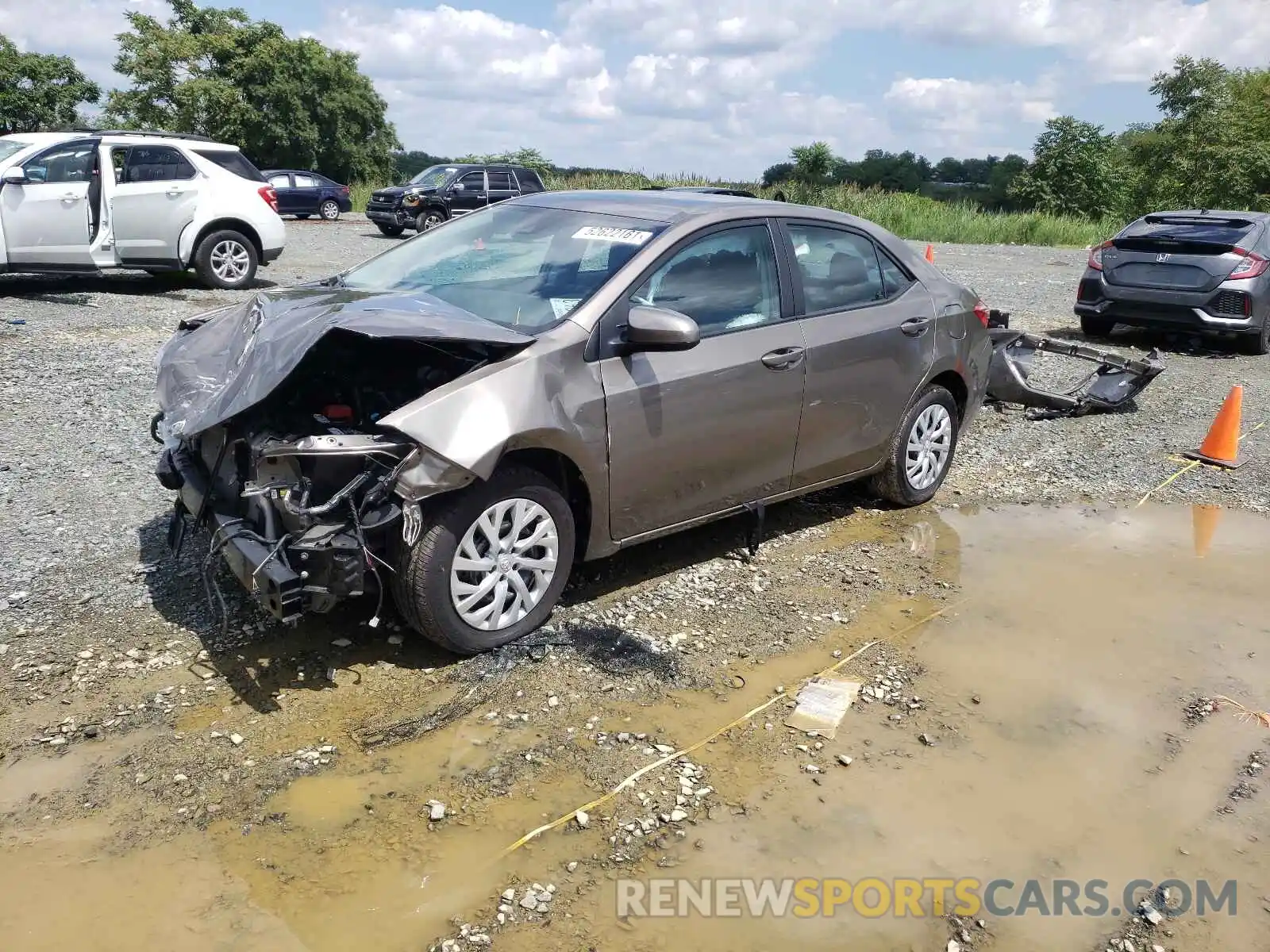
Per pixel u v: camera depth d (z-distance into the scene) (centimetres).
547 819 318
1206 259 1073
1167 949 278
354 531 362
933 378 581
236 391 367
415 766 339
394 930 271
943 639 449
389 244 2058
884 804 333
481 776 335
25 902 274
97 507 530
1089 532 585
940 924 284
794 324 497
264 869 290
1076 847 318
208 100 4438
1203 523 605
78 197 1145
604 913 281
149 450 626
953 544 558
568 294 430
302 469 367
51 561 463
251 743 345
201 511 394
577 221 484
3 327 958
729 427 466
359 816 313
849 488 648
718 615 460
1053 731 380
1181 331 1126
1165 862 313
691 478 461
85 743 341
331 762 338
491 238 496
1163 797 344
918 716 386
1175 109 4075
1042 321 1314
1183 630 466
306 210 2966
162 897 278
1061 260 2228
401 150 5519
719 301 468
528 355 393
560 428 395
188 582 450
